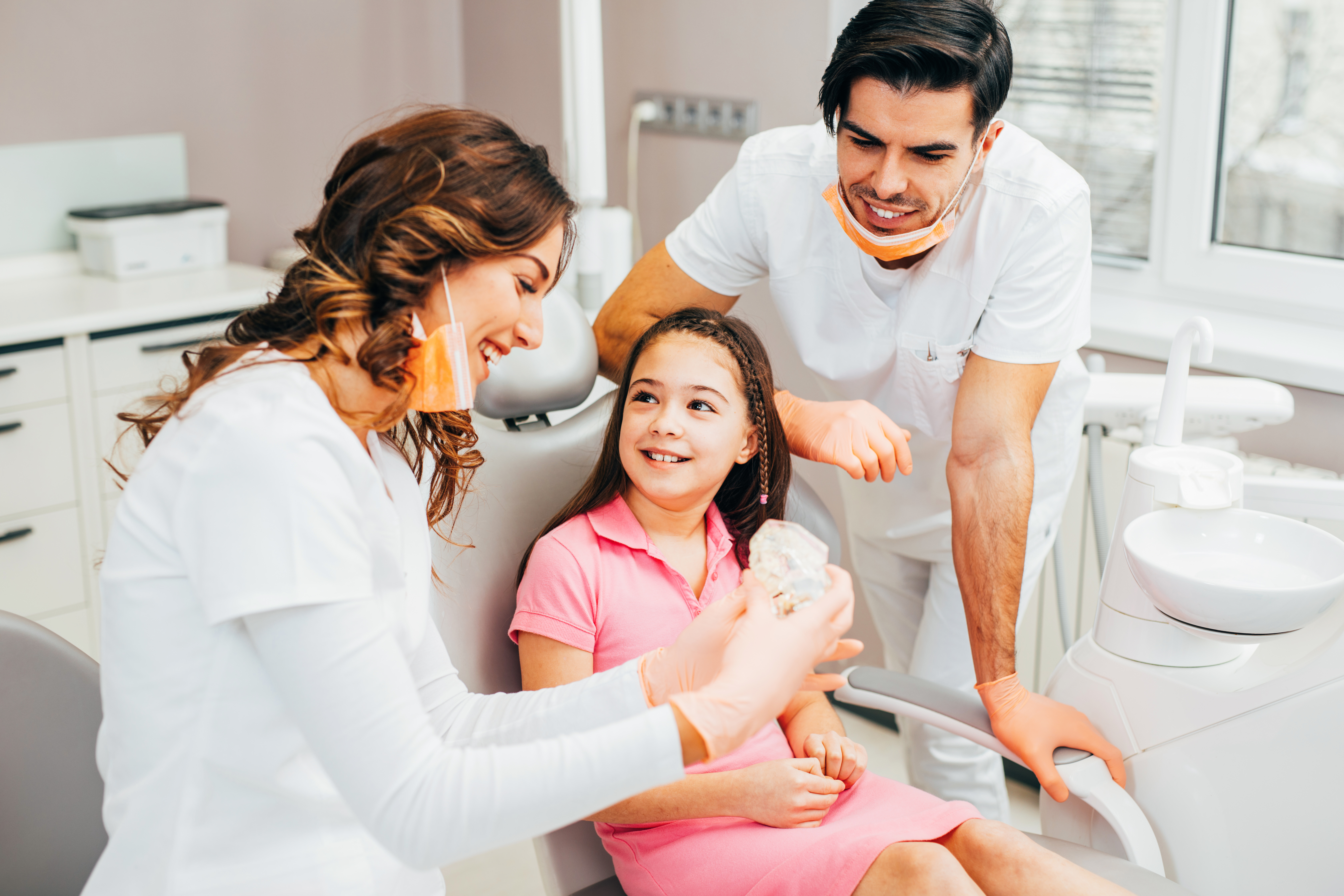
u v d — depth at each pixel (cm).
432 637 99
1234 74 203
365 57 303
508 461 131
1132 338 201
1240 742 110
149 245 261
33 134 259
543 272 79
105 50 265
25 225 261
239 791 79
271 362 76
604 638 121
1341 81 192
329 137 302
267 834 81
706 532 131
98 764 89
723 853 110
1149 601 116
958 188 120
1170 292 218
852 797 118
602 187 228
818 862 107
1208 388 158
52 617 233
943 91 111
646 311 153
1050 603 201
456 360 78
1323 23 192
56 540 231
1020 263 130
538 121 298
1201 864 114
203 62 279
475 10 308
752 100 245
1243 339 195
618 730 73
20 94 255
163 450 74
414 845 71
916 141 114
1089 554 195
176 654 75
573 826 124
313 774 80
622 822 114
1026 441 129
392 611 84
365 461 78
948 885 101
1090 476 167
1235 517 115
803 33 233
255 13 284
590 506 127
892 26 112
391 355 73
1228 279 209
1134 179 219
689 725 72
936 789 174
